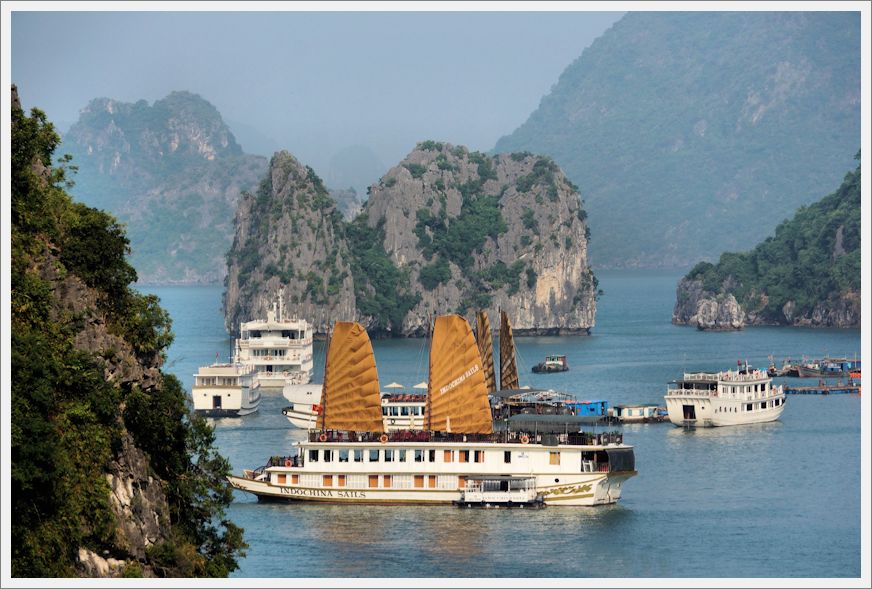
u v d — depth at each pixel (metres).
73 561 161.25
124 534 168.88
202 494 190.62
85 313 177.75
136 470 176.00
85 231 186.12
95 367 171.88
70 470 163.25
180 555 175.75
